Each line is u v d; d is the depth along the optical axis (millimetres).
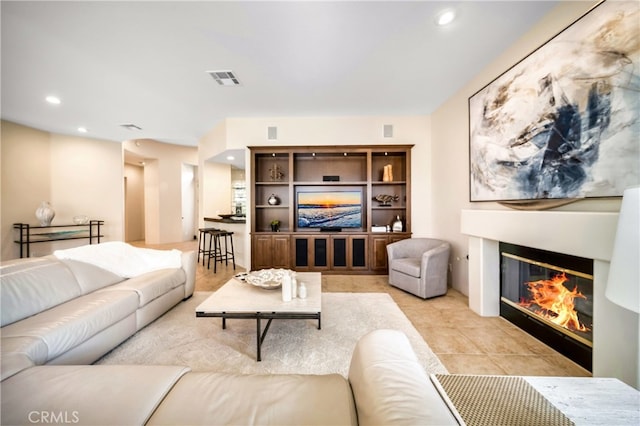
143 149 7156
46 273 2053
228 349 2117
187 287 3211
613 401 932
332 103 3834
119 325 2104
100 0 1823
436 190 4141
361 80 3121
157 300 2619
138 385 1081
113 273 2625
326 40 2336
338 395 1047
